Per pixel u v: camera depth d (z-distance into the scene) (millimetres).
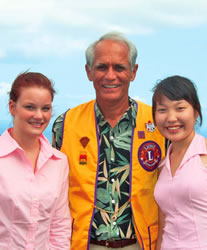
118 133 2740
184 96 2254
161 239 2502
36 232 2232
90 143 2719
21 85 2180
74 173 2674
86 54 2738
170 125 2295
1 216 2168
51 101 2268
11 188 2160
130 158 2668
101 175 2656
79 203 2641
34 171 2316
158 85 2373
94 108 2830
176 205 2252
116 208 2598
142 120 2785
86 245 2557
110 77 2588
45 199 2262
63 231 2459
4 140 2270
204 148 2258
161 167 2580
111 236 2555
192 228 2168
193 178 2170
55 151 2477
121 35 2688
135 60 2734
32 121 2195
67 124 2820
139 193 2615
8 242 2172
